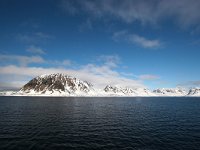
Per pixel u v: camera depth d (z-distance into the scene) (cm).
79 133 4034
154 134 4000
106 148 2984
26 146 3006
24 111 8138
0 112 7638
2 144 3084
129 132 4194
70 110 9075
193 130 4450
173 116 7100
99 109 10081
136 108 11081
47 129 4372
